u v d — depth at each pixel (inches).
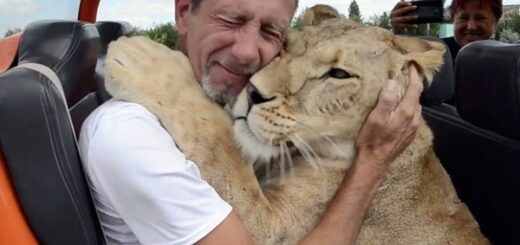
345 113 47.4
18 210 35.8
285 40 47.4
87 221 37.1
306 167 48.9
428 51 48.6
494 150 56.4
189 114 43.1
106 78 41.6
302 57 46.6
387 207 49.6
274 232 45.9
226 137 44.7
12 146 35.5
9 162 35.8
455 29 95.3
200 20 43.3
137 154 36.0
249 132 46.3
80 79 46.6
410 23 81.0
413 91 46.6
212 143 43.5
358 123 47.7
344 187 45.3
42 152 35.8
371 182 45.7
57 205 36.3
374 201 49.5
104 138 36.4
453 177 64.7
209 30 42.8
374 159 45.8
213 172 43.1
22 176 35.9
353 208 44.8
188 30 44.8
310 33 48.0
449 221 50.8
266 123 45.8
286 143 47.9
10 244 34.8
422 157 50.5
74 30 46.4
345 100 47.1
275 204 47.2
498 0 91.4
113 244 40.5
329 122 47.4
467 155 61.3
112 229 40.1
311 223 48.0
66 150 36.2
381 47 47.9
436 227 50.2
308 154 48.1
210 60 43.5
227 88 44.4
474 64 55.5
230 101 45.7
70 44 45.7
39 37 44.9
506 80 50.1
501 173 55.9
